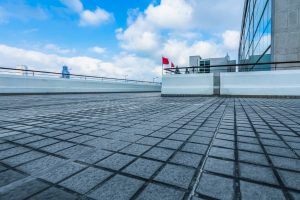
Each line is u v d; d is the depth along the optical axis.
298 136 2.57
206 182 1.33
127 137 2.56
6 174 1.47
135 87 29.70
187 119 3.99
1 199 1.13
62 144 2.25
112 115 4.59
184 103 8.15
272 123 3.48
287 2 11.91
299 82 10.71
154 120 3.88
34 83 15.56
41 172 1.51
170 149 2.06
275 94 11.31
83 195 1.18
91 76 21.73
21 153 1.95
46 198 1.14
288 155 1.86
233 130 2.94
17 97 12.16
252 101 9.10
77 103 8.14
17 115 4.54
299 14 11.60
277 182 1.32
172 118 4.12
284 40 12.05
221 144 2.23
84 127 3.20
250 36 21.44
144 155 1.88
